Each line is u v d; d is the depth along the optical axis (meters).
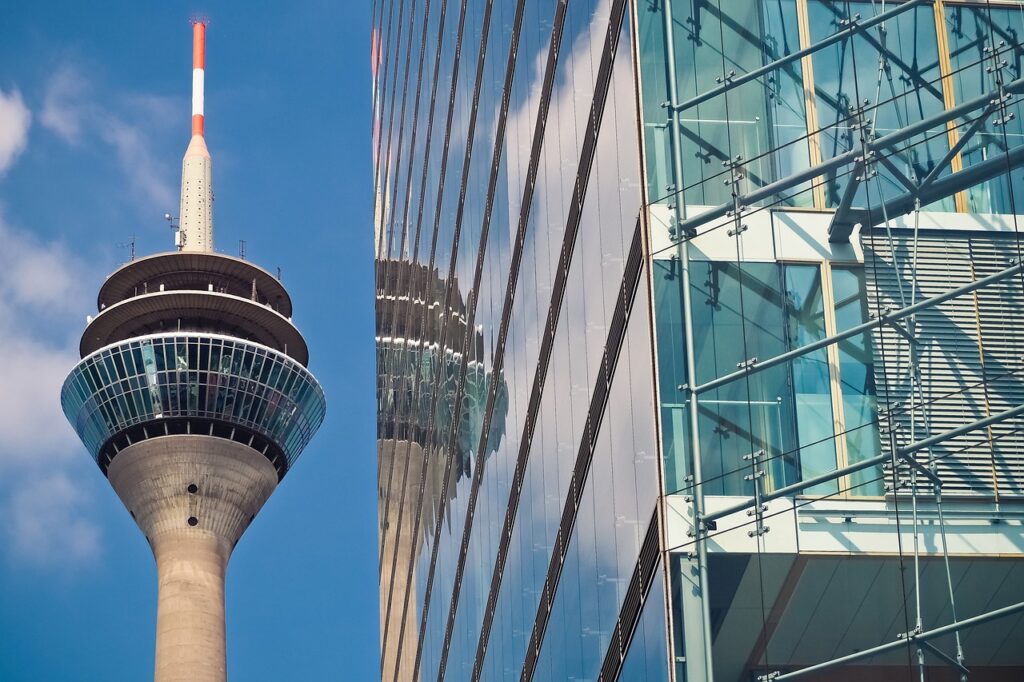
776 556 16.62
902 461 16.72
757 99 18.83
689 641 16.55
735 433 17.28
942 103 18.22
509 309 31.58
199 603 157.88
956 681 15.73
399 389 56.81
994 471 16.52
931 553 16.25
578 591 22.88
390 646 57.97
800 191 18.23
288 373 176.88
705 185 18.58
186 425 170.75
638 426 18.64
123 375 171.00
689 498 17.17
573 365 23.78
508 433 31.22
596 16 22.55
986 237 17.55
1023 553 16.14
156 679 152.00
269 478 175.50
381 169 67.62
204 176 189.25
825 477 16.81
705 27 19.34
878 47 18.72
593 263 22.19
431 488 45.78
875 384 17.14
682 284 18.14
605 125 21.45
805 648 16.19
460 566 38.44
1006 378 16.86
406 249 55.88
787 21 19.14
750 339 17.67
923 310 17.33
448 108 44.44
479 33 37.91
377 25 71.62
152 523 165.25
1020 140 17.78
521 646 28.66
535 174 28.59
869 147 18.25
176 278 179.00
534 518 27.52
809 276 17.81
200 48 199.75
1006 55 18.22
